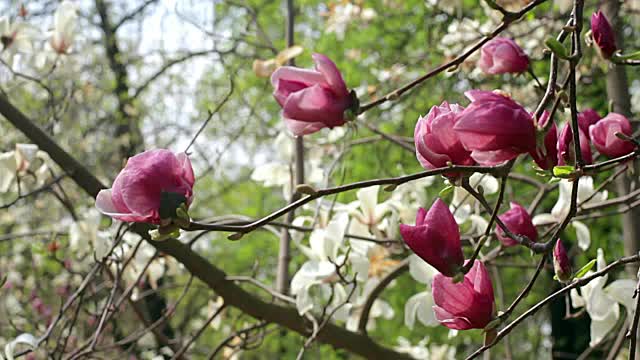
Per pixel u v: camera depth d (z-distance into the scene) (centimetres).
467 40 431
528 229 175
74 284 552
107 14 768
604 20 162
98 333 309
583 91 524
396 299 757
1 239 365
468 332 739
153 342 515
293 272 702
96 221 355
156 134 779
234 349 382
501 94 132
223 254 1015
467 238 285
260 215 960
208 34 466
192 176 129
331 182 423
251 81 786
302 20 852
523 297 144
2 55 373
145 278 393
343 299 302
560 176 137
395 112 660
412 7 653
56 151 317
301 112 135
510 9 362
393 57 604
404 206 303
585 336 734
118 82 732
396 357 336
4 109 311
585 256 694
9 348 288
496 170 135
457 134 132
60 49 382
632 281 247
